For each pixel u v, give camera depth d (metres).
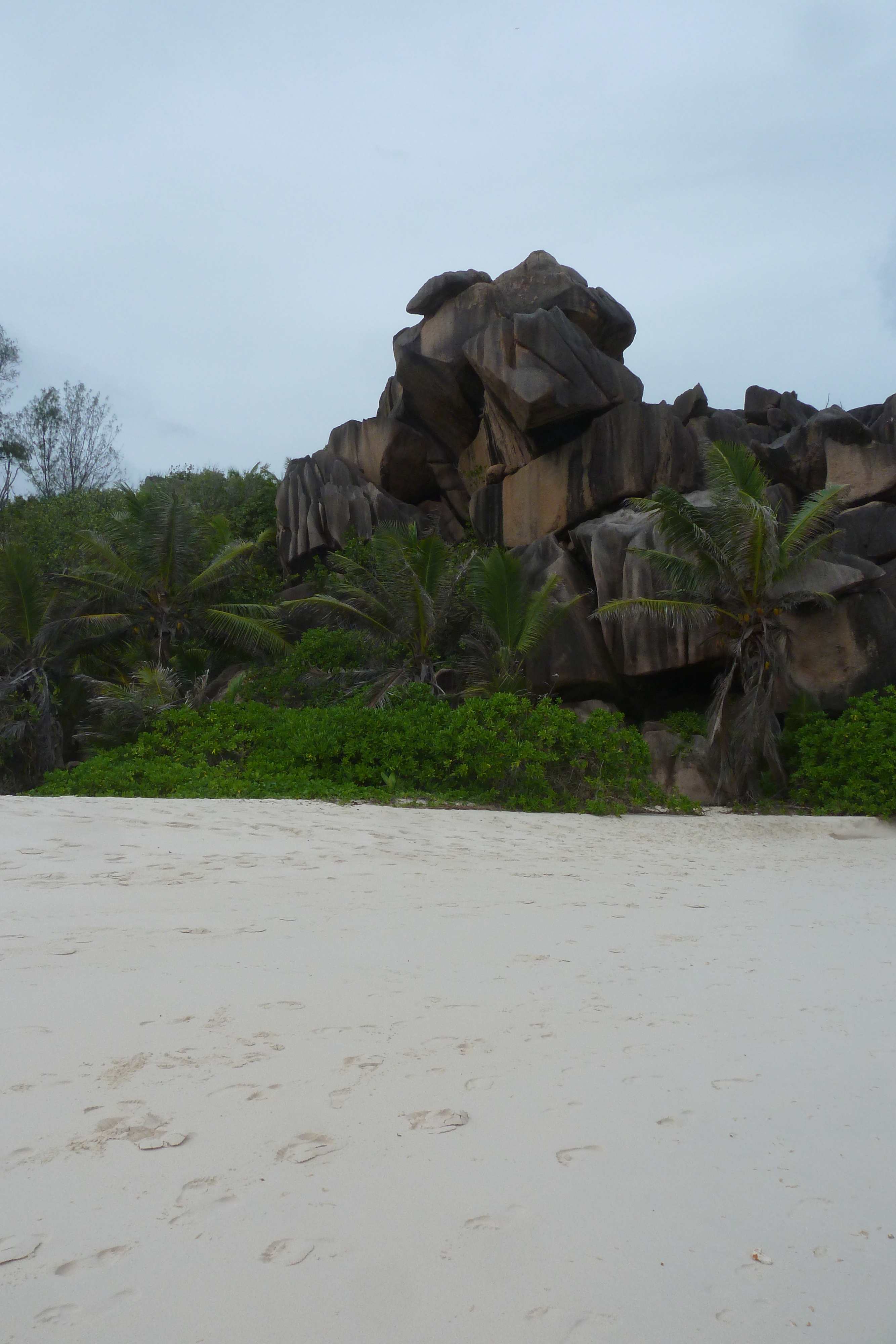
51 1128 2.32
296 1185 2.11
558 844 9.39
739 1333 1.66
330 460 28.52
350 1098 2.58
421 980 3.79
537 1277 1.81
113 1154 2.21
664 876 7.64
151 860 6.22
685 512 18.27
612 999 3.65
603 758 13.80
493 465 26.27
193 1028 3.08
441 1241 1.92
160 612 24.27
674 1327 1.68
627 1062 2.96
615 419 23.38
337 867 6.60
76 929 4.31
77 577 23.86
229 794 11.73
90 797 9.95
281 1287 1.75
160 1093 2.56
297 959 4.01
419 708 14.80
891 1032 3.38
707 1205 2.10
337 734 13.83
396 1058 2.90
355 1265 1.82
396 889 5.95
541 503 24.47
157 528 23.70
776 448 22.64
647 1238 1.96
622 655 21.80
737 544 17.72
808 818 14.76
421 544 21.66
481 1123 2.46
